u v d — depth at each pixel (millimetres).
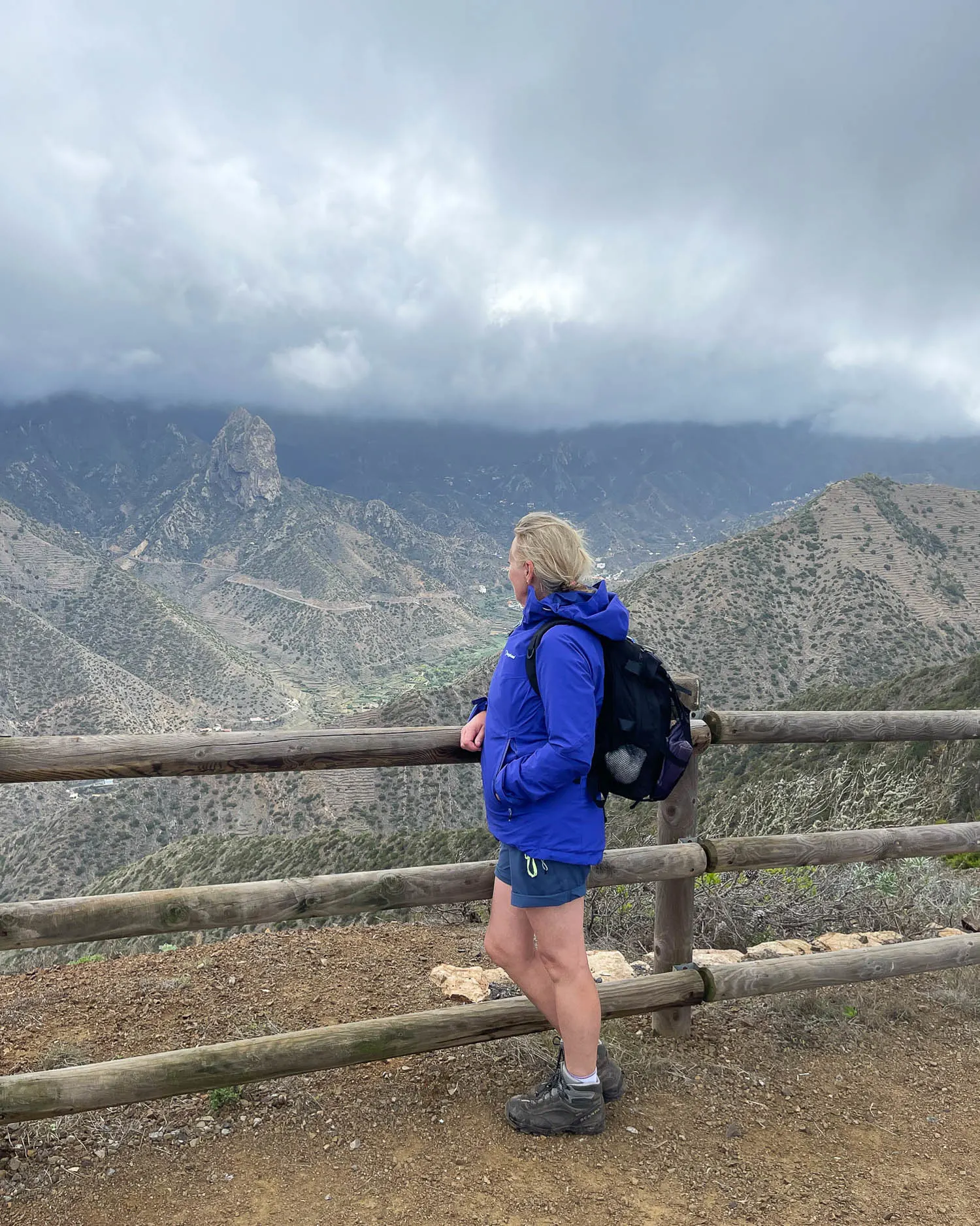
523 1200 2072
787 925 4422
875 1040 2992
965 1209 2109
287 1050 2303
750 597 139000
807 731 3014
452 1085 2566
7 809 137375
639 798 2248
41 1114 2094
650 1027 3014
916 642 131500
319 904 2424
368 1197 2072
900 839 3154
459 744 2566
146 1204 2039
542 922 2293
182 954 3797
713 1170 2223
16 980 3496
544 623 2182
